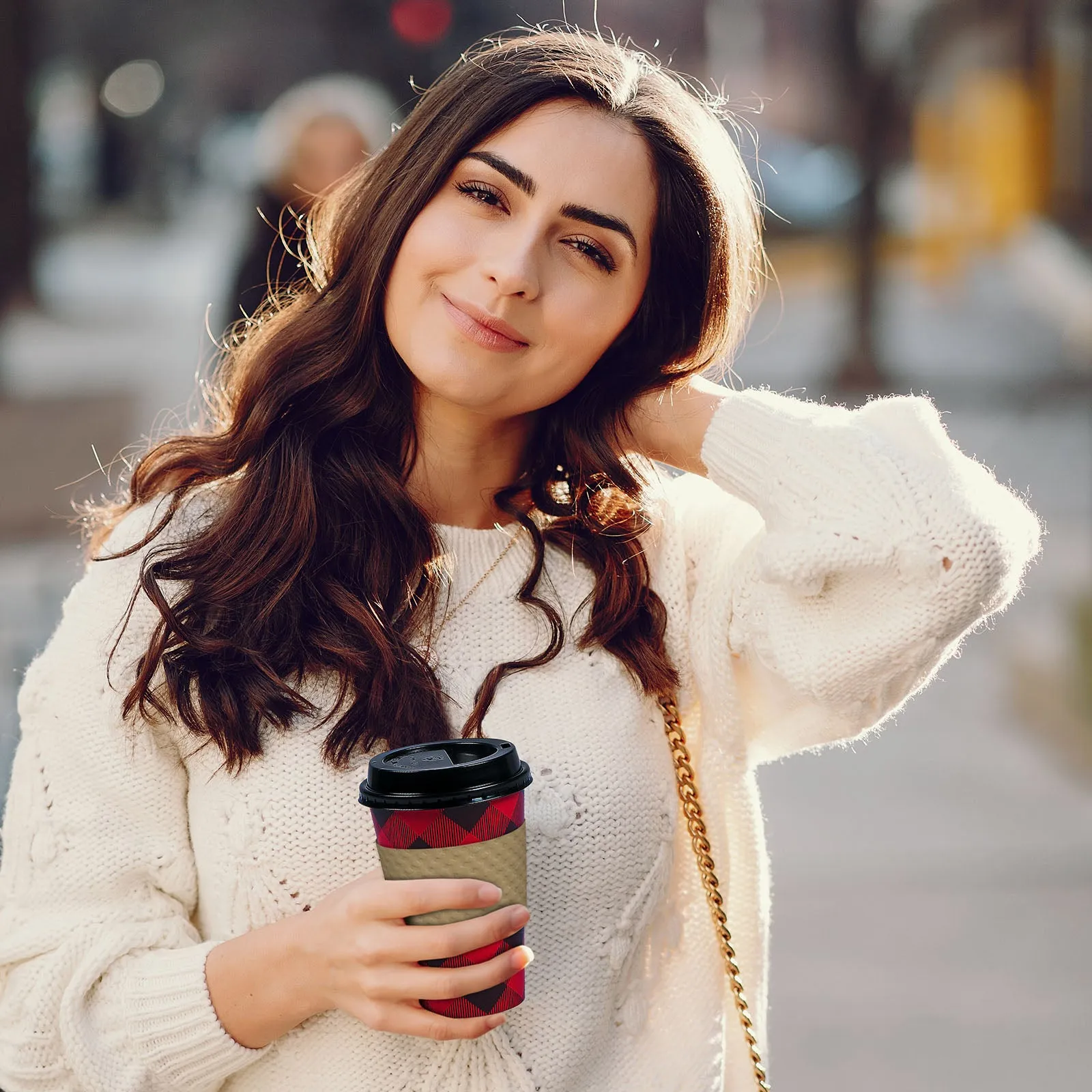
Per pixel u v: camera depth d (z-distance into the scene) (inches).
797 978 201.2
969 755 281.7
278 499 85.7
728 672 90.3
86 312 888.3
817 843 242.2
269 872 80.8
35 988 79.4
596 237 85.5
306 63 1872.5
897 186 1171.9
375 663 82.4
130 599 84.1
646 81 88.6
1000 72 1114.7
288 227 272.2
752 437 89.6
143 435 109.5
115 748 81.7
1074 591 366.0
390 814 69.9
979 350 776.3
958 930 213.2
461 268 84.5
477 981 70.0
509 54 86.0
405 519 87.5
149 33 1849.2
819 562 82.9
